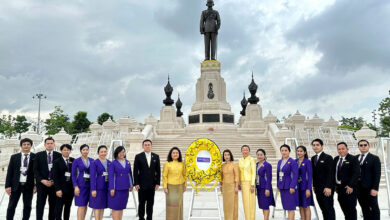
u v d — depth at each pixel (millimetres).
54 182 7035
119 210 7082
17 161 7453
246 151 7656
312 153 18266
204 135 23484
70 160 7496
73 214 9219
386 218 8531
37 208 7164
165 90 28703
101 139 20953
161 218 8727
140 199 7574
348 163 7109
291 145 18781
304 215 7258
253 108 27516
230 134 24359
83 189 7082
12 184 7363
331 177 6996
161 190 14477
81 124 58938
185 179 7742
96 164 7117
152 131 22516
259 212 9539
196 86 31062
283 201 7203
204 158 7652
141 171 7605
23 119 53406
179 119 34375
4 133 52969
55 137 18359
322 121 21844
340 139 22625
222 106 29406
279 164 7504
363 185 7176
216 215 9109
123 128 22047
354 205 6996
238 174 7516
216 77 30250
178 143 21062
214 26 30969
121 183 7082
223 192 7539
